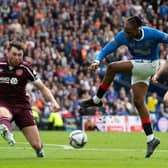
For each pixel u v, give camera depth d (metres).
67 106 47.47
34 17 57.00
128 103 48.97
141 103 19.77
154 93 49.00
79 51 54.34
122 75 53.78
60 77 50.72
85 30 57.22
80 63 53.88
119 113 48.12
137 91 19.72
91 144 27.84
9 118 18.11
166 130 47.91
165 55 55.38
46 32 55.53
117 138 33.44
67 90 48.81
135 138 33.62
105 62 52.50
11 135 17.44
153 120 48.19
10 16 56.81
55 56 52.56
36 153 19.45
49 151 22.77
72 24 57.38
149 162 17.38
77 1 59.97
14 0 58.00
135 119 46.22
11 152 21.91
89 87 50.03
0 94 18.69
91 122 45.47
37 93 46.16
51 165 16.25
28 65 18.66
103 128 45.69
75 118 46.31
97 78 51.16
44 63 51.34
